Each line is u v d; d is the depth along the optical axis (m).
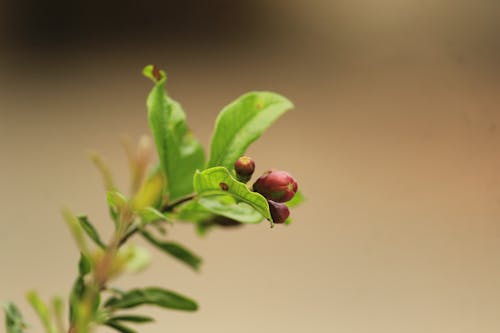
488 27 1.42
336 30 1.76
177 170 0.50
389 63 1.51
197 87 1.92
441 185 1.43
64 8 1.99
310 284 1.69
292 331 1.65
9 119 1.95
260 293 1.69
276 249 1.73
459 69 1.41
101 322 0.49
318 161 1.76
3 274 1.75
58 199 1.87
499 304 1.54
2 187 1.87
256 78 1.89
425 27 1.45
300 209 1.72
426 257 1.59
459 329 1.56
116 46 1.98
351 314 1.65
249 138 0.49
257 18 1.91
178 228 1.71
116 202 0.48
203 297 1.68
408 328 1.59
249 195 0.48
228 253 1.72
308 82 1.81
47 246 1.80
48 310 0.47
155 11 1.96
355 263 1.67
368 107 1.58
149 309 1.62
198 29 1.95
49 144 1.93
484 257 1.54
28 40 2.00
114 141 1.93
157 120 0.50
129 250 0.50
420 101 1.40
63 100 1.97
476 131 1.16
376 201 1.64
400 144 1.50
